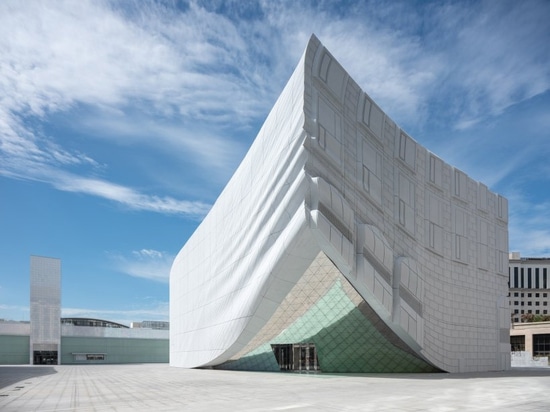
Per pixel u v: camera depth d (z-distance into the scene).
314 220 22.03
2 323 67.44
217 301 34.78
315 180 23.06
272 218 25.89
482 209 35.06
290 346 31.08
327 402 12.80
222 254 35.59
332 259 23.92
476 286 32.97
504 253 36.56
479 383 19.16
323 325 29.27
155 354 77.69
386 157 28.25
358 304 27.56
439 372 28.80
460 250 32.25
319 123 24.39
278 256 23.89
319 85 24.80
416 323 26.28
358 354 28.47
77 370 43.09
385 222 27.11
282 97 27.33
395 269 26.12
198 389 18.16
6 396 17.22
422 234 29.48
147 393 17.31
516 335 66.81
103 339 74.00
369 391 15.80
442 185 32.06
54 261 71.44
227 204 36.06
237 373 29.42
